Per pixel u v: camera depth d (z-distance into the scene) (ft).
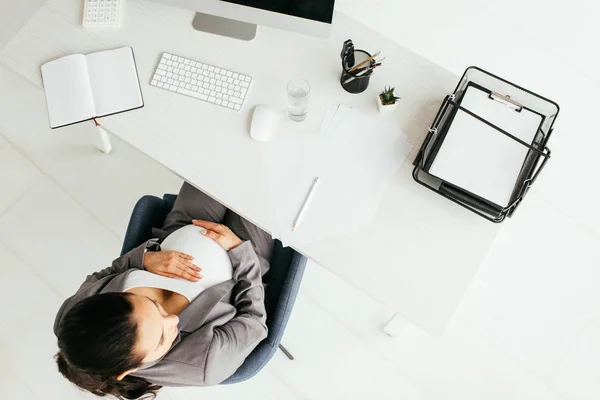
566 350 6.03
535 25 7.13
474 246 3.93
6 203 6.50
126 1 4.59
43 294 6.22
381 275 3.87
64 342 2.83
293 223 3.98
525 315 6.15
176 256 3.87
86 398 5.89
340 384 6.02
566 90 6.88
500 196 3.73
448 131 3.83
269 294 4.46
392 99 4.11
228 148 4.18
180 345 3.58
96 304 2.86
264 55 4.44
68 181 6.57
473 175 3.76
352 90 4.31
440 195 4.05
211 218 4.48
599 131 6.72
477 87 3.95
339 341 6.14
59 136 6.70
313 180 4.08
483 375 6.00
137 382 3.53
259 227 4.19
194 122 4.25
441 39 7.08
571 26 7.13
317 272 6.36
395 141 4.19
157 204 4.61
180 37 4.50
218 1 4.02
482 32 7.11
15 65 4.41
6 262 6.30
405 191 4.06
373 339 6.14
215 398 5.96
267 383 6.02
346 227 3.97
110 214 6.50
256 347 4.00
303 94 4.23
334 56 4.44
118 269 3.99
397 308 3.81
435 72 4.38
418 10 7.18
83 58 4.38
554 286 6.23
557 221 6.43
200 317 3.70
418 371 6.03
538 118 3.85
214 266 3.99
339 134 4.20
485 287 6.25
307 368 6.06
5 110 6.78
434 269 3.88
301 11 3.92
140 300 3.08
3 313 6.15
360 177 4.09
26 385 5.91
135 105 4.25
